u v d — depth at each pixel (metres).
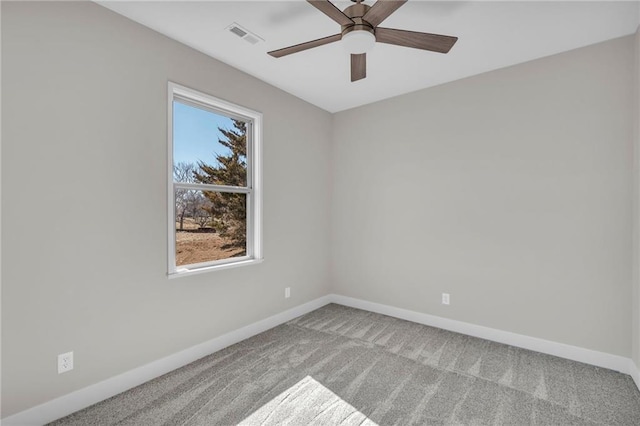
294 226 3.49
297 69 2.85
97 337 1.94
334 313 3.63
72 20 1.83
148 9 1.99
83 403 1.87
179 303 2.38
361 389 2.09
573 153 2.48
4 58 1.59
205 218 2.69
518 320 2.73
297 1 1.92
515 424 1.75
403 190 3.44
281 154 3.31
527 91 2.68
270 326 3.17
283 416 1.81
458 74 2.94
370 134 3.70
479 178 2.94
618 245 2.31
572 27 2.16
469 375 2.26
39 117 1.70
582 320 2.45
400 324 3.27
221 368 2.36
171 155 2.32
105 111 1.97
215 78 2.63
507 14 2.02
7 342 1.61
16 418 1.63
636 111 2.18
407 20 2.09
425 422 1.77
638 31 2.13
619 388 2.09
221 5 1.95
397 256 3.49
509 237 2.78
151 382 2.16
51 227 1.75
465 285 3.02
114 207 2.01
